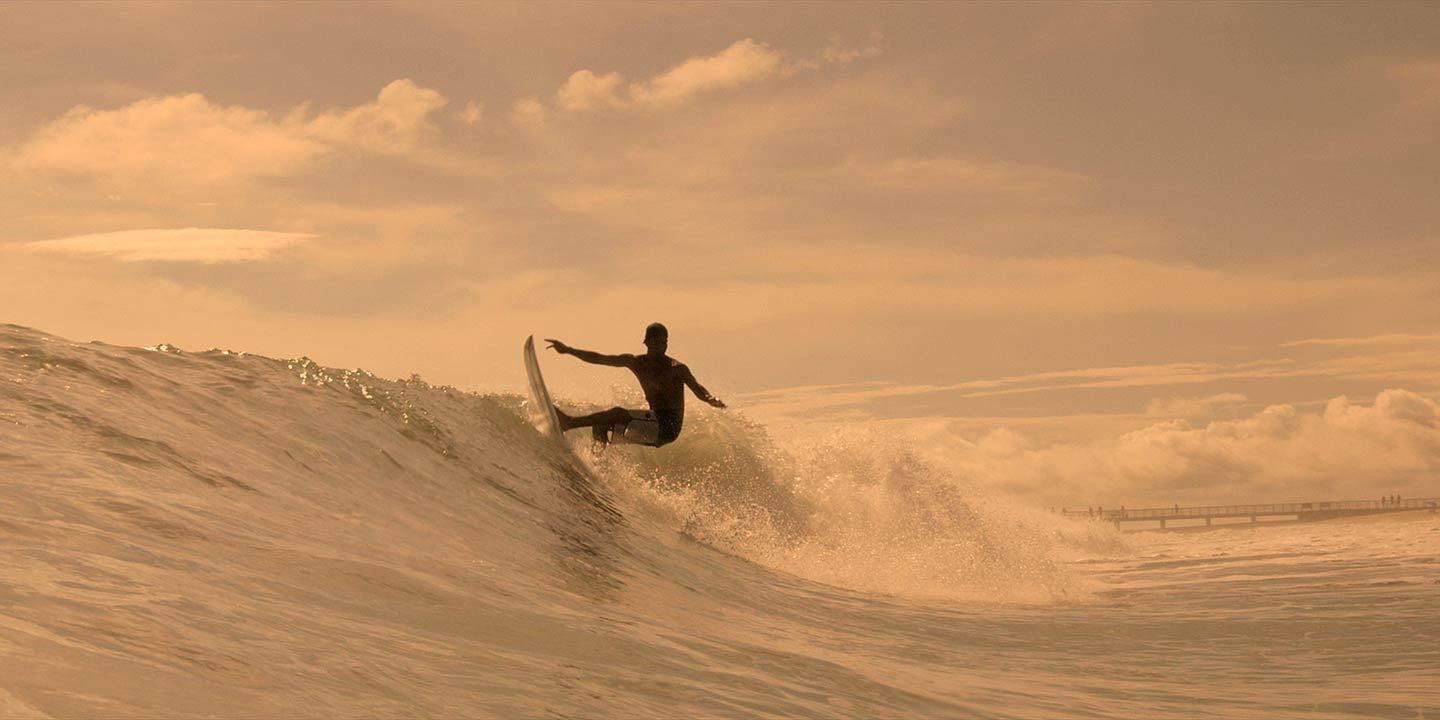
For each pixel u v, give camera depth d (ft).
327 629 17.07
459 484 43.96
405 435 46.80
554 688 17.51
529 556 35.60
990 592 57.82
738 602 40.52
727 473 71.82
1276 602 50.52
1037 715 24.25
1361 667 32.48
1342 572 66.33
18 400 29.81
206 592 16.96
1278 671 32.09
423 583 23.35
